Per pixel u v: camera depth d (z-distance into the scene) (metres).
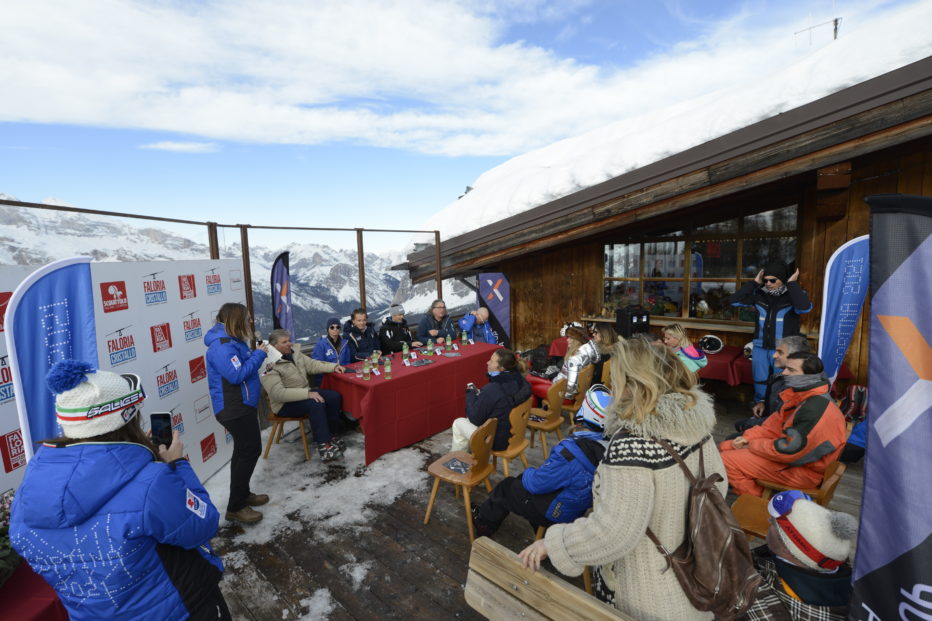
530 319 7.89
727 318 5.97
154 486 1.32
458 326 7.00
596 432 2.33
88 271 2.30
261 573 2.66
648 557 1.23
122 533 1.25
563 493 2.28
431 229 7.70
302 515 3.24
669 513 1.20
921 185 4.17
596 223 5.55
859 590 1.24
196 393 3.74
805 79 3.93
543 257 7.55
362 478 3.76
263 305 4.93
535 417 4.16
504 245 6.48
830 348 4.11
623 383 1.28
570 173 5.66
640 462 1.19
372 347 5.48
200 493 1.53
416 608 2.38
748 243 5.71
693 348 4.30
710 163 4.48
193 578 1.44
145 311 3.23
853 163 4.44
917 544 1.12
